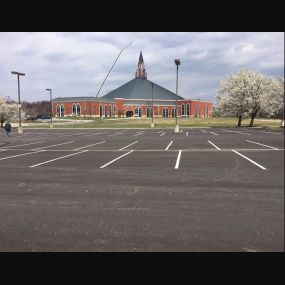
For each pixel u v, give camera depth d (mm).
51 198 8484
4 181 10906
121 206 7613
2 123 77125
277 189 9219
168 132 44281
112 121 84688
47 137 36000
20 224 6410
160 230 5961
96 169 13328
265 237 5516
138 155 18250
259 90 60250
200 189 9312
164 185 9945
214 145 23719
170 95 138250
